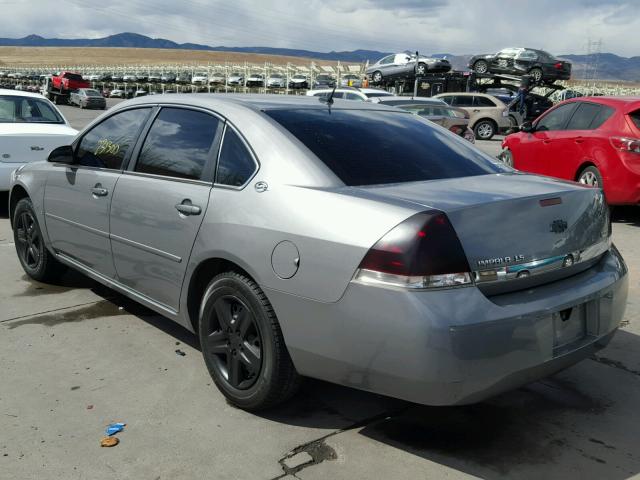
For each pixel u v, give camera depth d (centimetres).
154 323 436
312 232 272
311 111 348
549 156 906
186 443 289
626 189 774
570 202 293
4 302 473
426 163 327
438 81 3094
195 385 346
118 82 7150
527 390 350
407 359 246
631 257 643
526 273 268
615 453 288
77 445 286
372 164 310
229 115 338
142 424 305
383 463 276
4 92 869
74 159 439
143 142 387
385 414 320
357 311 256
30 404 322
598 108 839
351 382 271
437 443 293
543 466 277
